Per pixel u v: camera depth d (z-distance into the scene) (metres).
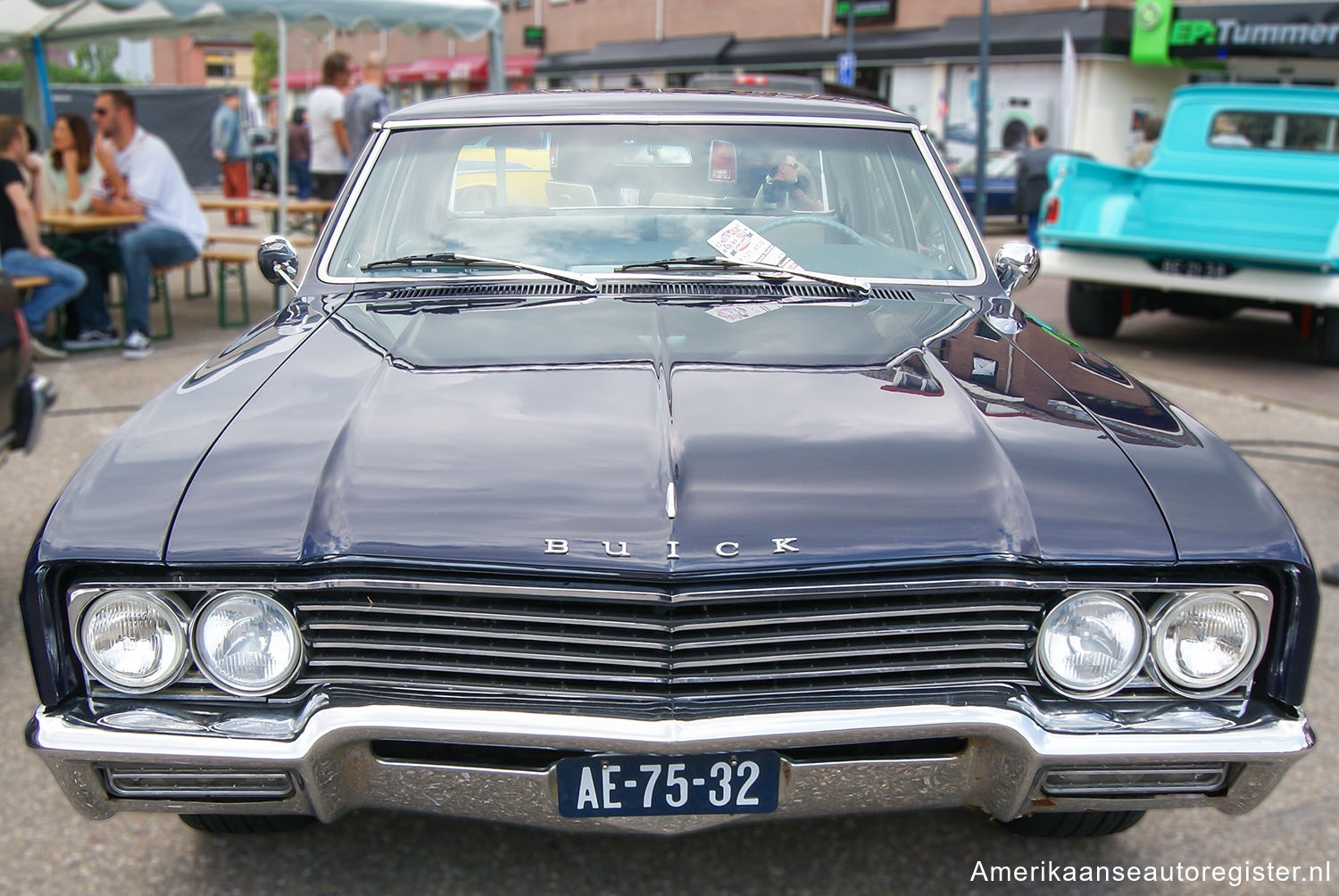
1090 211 8.73
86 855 2.56
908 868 2.54
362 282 2.97
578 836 2.64
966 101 23.19
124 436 2.23
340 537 1.94
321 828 2.66
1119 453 2.16
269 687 1.96
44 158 8.26
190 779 1.99
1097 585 1.96
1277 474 5.53
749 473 2.02
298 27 9.92
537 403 2.22
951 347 2.56
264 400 2.29
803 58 26.17
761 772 1.99
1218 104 9.24
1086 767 1.98
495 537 1.92
